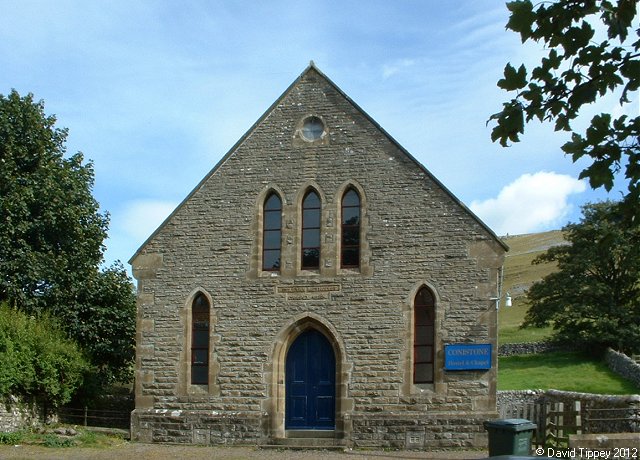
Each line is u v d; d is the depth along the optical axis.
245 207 25.14
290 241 24.66
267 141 25.39
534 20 8.38
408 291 23.72
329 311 24.09
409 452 22.45
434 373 23.19
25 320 25.81
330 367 24.30
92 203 35.03
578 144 8.74
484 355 22.95
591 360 48.97
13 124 32.94
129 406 30.83
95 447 22.81
